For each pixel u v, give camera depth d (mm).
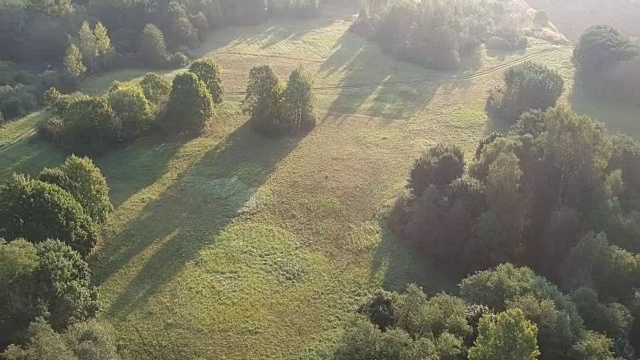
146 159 92688
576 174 71500
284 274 70312
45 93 105250
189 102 96750
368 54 138250
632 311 58438
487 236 68188
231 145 98062
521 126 85250
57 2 132500
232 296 66500
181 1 142875
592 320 55812
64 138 92875
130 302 65000
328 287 68688
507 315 44875
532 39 146750
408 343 48844
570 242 68438
